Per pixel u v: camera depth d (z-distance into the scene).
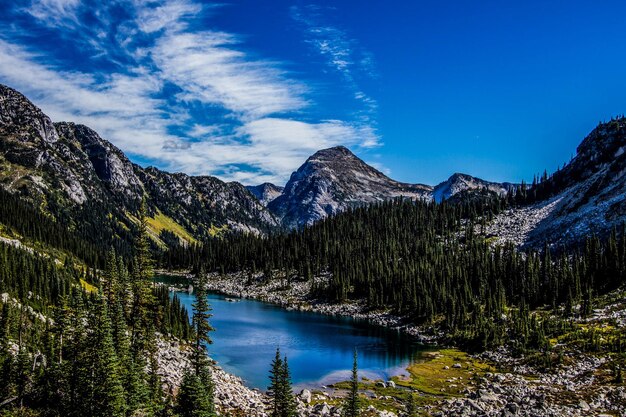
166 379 66.31
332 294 179.88
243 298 192.38
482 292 145.00
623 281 127.62
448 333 123.69
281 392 53.06
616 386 70.44
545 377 81.12
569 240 181.38
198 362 61.09
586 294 117.00
